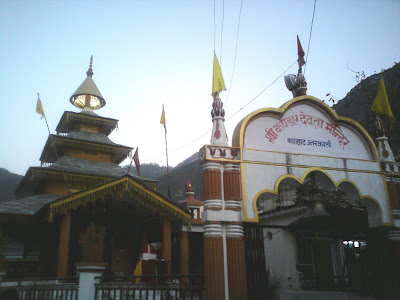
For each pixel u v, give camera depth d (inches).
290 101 477.1
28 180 991.6
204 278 402.0
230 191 412.5
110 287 439.8
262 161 436.1
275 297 459.2
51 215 649.6
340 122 506.3
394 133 780.0
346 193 505.0
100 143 1104.2
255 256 421.1
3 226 769.6
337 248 693.3
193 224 821.2
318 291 546.3
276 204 809.5
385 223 479.8
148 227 903.1
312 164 463.5
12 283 567.5
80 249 788.0
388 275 482.6
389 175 506.9
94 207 794.8
